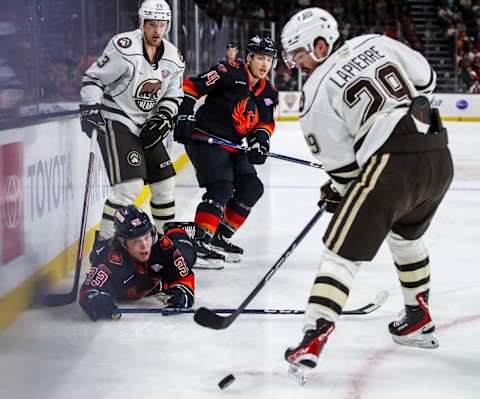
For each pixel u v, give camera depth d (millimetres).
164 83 4281
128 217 3578
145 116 4332
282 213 6930
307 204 7438
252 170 5012
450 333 3574
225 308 3875
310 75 2883
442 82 20703
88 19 5477
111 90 4238
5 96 3521
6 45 3582
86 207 4059
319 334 2756
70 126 4676
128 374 2975
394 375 3033
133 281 3787
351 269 2811
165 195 4488
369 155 2799
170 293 3779
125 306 3902
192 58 12414
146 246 3588
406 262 3250
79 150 4906
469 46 21062
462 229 6277
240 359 3176
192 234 4723
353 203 2773
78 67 5086
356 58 2834
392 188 2752
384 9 22156
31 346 3127
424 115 2814
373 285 4430
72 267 4676
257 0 22031
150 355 3199
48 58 4320
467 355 3277
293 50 2914
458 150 12977
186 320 3676
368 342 3420
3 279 3342
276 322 3672
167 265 3777
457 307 4008
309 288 4340
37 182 3938
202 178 4840
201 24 13703
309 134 2883
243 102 4789
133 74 4148
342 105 2787
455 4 22141
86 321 3619
